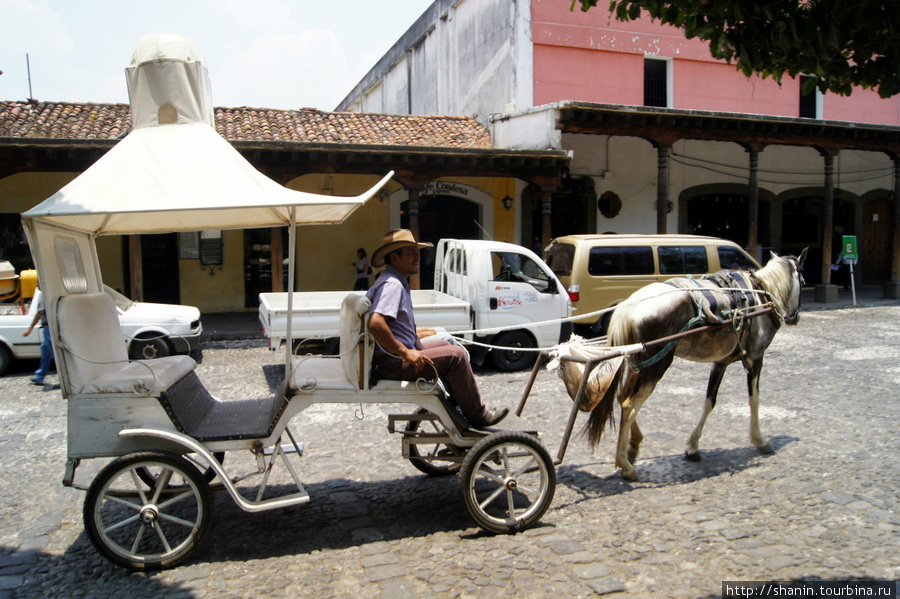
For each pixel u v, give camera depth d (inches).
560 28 685.3
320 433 280.1
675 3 154.6
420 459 204.5
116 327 190.4
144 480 205.0
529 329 418.0
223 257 690.8
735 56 159.6
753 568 161.3
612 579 156.9
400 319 178.7
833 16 139.3
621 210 758.5
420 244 184.5
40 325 383.6
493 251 417.4
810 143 706.2
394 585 154.9
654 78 733.9
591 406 214.4
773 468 231.1
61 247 171.9
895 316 632.4
